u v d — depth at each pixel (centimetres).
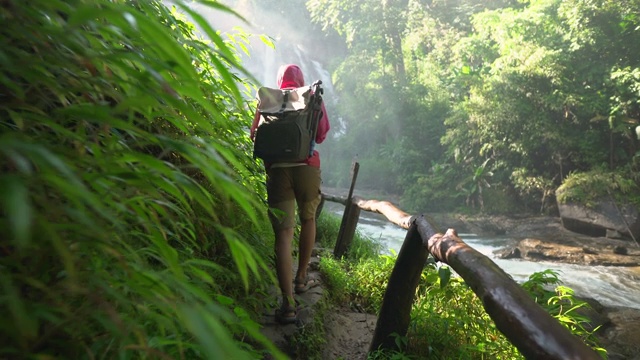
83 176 75
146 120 130
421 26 2927
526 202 1939
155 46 69
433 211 2092
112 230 90
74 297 85
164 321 81
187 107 75
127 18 62
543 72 1877
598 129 1889
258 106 338
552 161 1947
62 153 76
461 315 314
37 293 79
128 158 81
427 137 2552
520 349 156
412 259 302
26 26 69
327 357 327
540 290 333
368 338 371
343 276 442
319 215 720
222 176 72
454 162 2230
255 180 325
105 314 74
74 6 72
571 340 144
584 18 1861
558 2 2044
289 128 324
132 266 80
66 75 89
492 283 186
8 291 57
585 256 1284
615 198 1577
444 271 313
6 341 67
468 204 2045
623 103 1778
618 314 730
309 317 331
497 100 1962
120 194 92
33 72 72
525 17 2112
